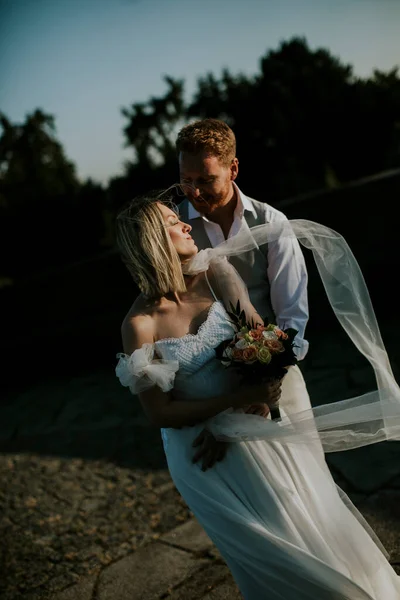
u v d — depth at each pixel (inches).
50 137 1596.9
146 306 87.2
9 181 1561.3
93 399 253.3
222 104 1298.0
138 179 1192.8
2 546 151.6
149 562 129.5
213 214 104.9
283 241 98.7
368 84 1125.7
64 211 1015.6
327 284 95.3
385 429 85.9
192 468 85.3
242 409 87.7
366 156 1154.0
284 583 78.4
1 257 1021.8
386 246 272.7
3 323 317.1
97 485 176.1
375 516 126.2
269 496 82.1
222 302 89.6
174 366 82.2
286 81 1221.7
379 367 92.0
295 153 1187.9
